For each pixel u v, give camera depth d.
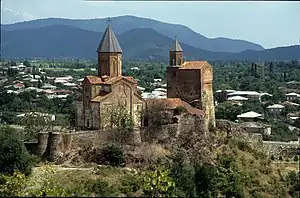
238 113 187.25
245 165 99.25
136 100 102.94
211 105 112.00
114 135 95.31
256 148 110.94
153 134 98.06
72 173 85.00
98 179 82.06
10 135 98.94
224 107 189.38
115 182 81.81
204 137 102.19
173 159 91.81
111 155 90.88
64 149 92.50
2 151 89.62
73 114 132.25
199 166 89.19
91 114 100.62
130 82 102.06
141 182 81.56
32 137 111.50
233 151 102.69
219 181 88.62
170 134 99.00
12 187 76.69
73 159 91.50
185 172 84.94
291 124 182.00
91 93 100.88
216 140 104.56
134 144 95.44
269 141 139.38
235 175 91.25
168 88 112.31
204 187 84.94
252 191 91.00
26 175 84.94
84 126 102.88
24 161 88.44
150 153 92.62
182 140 99.25
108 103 99.44
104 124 99.06
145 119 104.12
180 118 100.75
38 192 73.12
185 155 94.12
